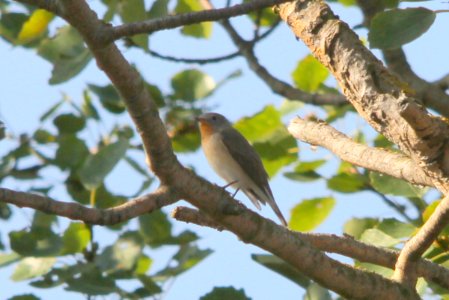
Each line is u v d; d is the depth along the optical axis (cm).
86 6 635
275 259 941
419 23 725
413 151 725
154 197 699
